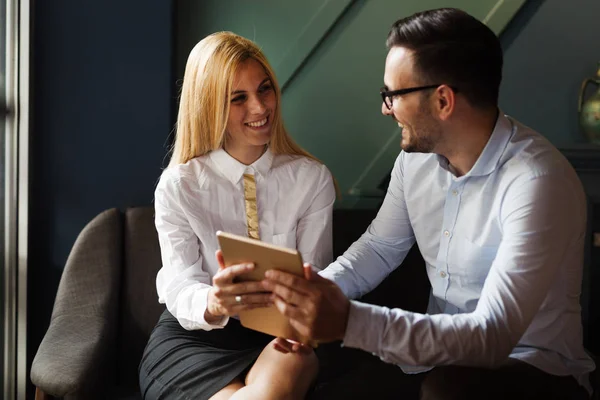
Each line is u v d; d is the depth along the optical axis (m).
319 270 1.94
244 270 1.40
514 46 2.36
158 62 2.22
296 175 1.96
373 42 2.34
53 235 2.25
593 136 2.19
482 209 1.56
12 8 2.09
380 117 2.37
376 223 1.86
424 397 1.38
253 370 1.63
